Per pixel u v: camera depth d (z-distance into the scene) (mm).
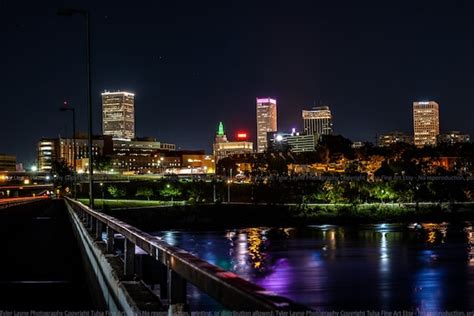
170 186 187750
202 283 4535
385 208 153750
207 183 193500
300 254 80562
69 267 22938
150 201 173000
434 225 133625
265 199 177375
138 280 9266
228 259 75938
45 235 38312
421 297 49188
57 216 64250
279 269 66562
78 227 30516
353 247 89250
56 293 16969
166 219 139875
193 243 98125
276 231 123938
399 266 67875
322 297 49312
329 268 66875
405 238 103000
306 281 57938
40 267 22906
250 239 105438
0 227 45969
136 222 132125
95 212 20016
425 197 169875
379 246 90188
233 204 157625
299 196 174250
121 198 194625
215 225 141750
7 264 23859
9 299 16125
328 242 97688
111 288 10352
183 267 5250
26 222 52875
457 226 129500
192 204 154750
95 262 15164
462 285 54969
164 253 6242
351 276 60906
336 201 164125
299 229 128625
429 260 72812
